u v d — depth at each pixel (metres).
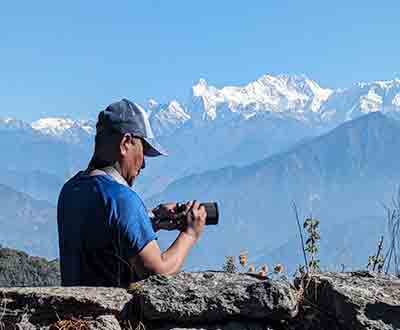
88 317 5.64
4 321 5.67
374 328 5.45
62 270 6.63
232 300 5.63
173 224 6.74
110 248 6.38
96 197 6.45
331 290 5.82
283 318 5.66
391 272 6.66
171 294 5.67
